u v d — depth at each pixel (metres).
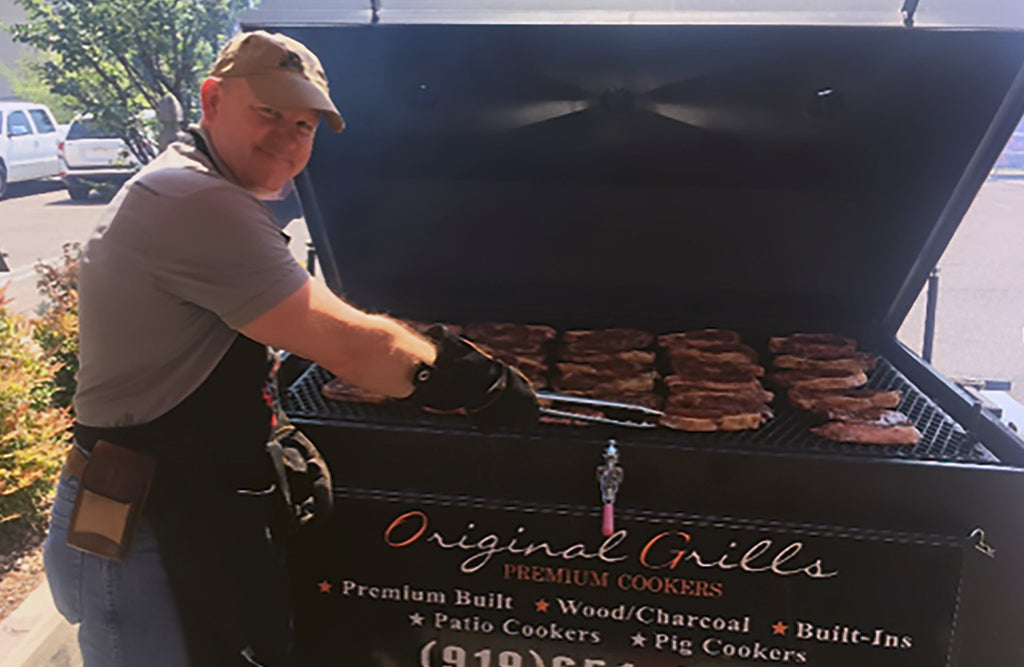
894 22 1.83
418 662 1.97
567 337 2.75
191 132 1.52
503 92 2.21
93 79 4.94
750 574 1.77
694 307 2.80
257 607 1.59
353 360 1.45
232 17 4.58
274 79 1.41
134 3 4.46
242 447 1.53
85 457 1.54
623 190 2.51
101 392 1.49
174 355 1.45
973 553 1.70
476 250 2.73
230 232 1.36
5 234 10.51
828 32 1.86
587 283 2.79
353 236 2.71
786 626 1.79
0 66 18.12
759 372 2.52
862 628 1.76
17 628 2.71
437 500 1.83
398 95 2.23
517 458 1.82
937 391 2.32
